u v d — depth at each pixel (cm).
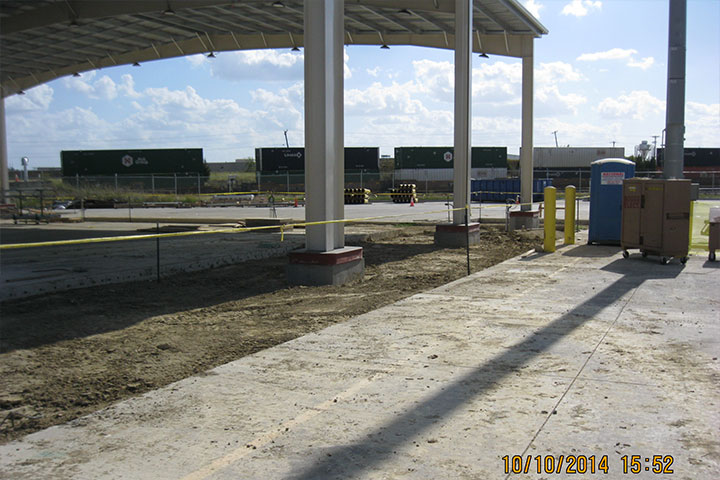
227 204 4462
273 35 2414
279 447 379
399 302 852
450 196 5334
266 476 342
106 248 1636
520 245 1681
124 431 408
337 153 1102
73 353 627
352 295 947
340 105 1092
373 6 1805
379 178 6106
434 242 1706
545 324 703
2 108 3331
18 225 2547
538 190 4850
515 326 695
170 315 810
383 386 493
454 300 859
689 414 425
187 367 578
